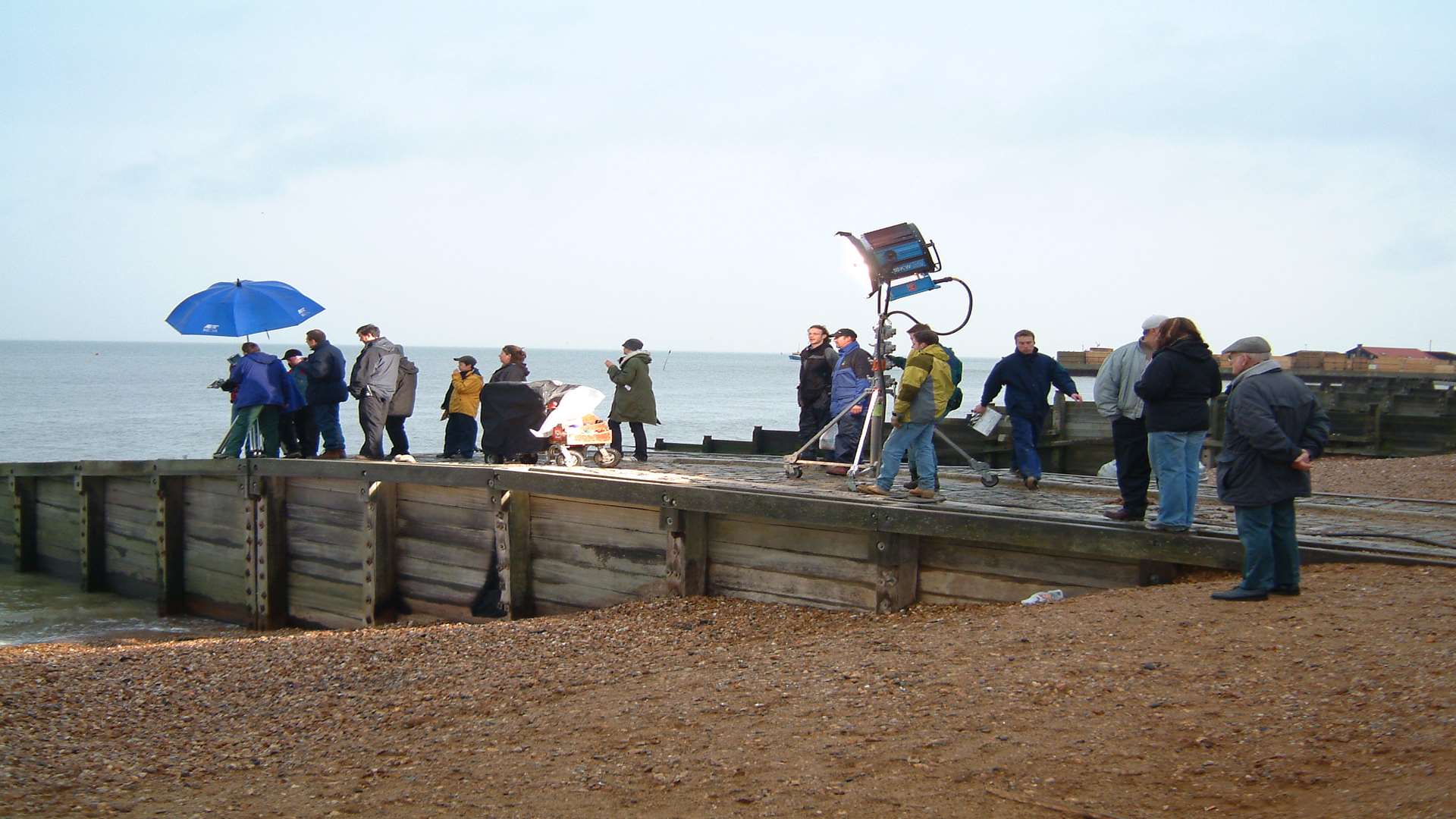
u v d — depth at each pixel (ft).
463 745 21.17
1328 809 13.89
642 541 36.73
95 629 48.19
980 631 24.50
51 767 22.48
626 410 51.42
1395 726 16.29
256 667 31.09
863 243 38.19
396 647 31.83
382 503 43.39
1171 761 16.20
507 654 29.73
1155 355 27.99
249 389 46.65
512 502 39.55
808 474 43.27
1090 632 23.02
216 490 49.85
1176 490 27.45
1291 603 23.56
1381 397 101.14
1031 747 17.20
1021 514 30.12
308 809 18.45
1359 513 37.06
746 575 34.32
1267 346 24.35
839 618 31.48
